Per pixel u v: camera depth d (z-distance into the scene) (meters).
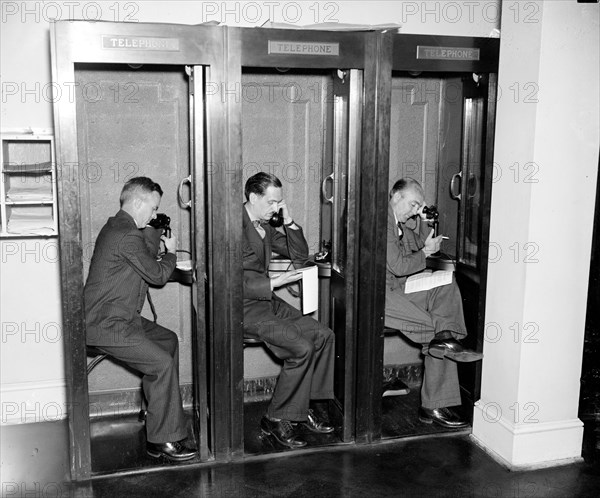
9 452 3.82
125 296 3.65
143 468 3.61
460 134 4.34
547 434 3.68
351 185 3.66
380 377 3.85
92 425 4.14
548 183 3.48
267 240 4.08
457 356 3.91
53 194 3.81
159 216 3.96
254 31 3.33
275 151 4.31
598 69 3.46
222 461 3.70
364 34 3.49
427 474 3.58
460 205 4.25
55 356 4.25
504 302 3.71
